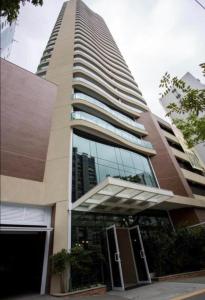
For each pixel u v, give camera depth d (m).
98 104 19.39
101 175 14.80
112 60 38.69
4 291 10.14
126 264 10.23
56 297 7.86
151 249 12.48
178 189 18.56
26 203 10.74
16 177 11.07
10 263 11.98
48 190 11.91
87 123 15.75
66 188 11.82
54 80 20.56
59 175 12.45
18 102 13.65
